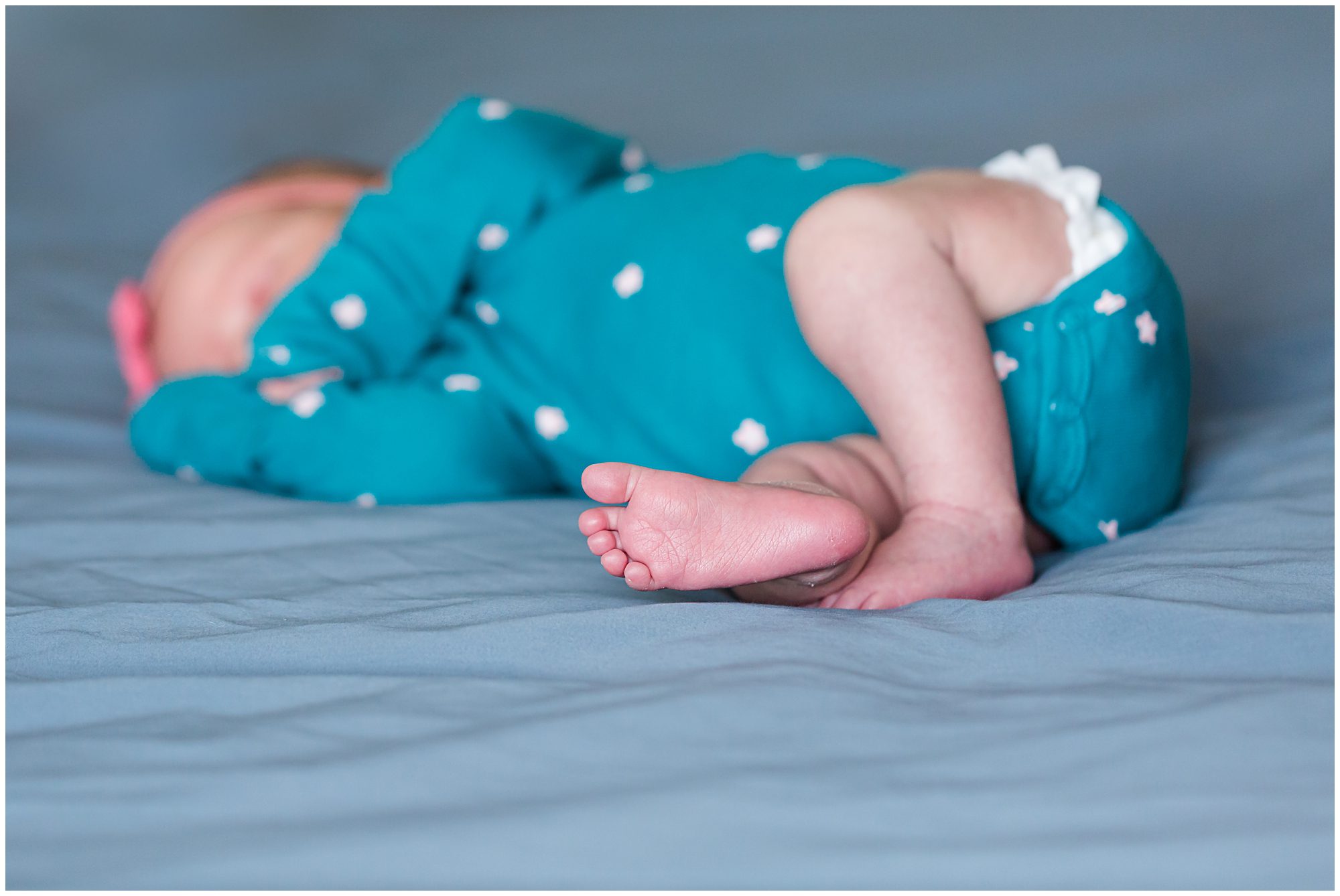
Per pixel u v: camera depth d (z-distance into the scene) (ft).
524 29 12.34
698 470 3.58
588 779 1.92
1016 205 3.21
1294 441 3.62
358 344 4.32
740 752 1.97
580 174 4.45
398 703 2.22
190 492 4.07
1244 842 1.69
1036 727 2.02
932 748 1.97
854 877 1.67
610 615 2.51
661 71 10.91
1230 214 6.25
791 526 2.59
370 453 3.90
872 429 3.39
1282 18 9.04
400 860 1.73
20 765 2.06
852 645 2.36
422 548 3.33
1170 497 3.42
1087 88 8.75
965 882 1.65
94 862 1.77
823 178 3.95
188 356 5.30
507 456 3.94
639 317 3.79
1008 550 2.91
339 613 2.83
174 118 11.60
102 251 8.02
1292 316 4.96
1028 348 3.22
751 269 3.65
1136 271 3.20
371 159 10.48
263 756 2.05
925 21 10.61
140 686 2.34
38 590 3.11
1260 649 2.28
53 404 5.31
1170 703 2.06
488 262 4.45
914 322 3.00
